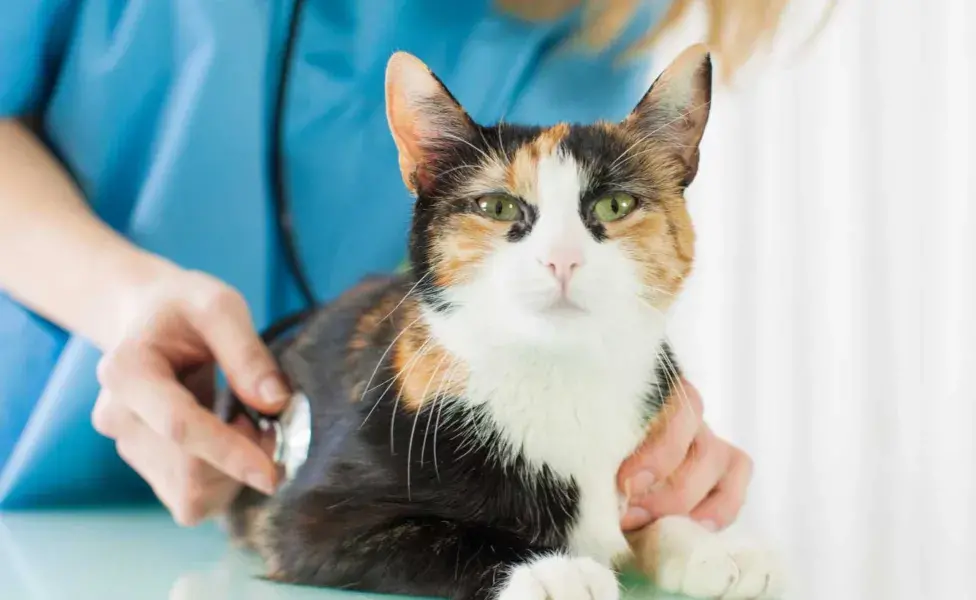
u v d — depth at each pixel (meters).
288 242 1.65
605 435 1.05
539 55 1.73
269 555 0.99
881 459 2.31
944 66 2.27
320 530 0.94
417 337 1.05
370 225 1.72
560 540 1.01
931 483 2.28
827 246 2.33
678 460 1.14
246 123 1.63
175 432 1.04
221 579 1.02
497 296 1.00
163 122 1.61
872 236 2.32
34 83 1.57
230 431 1.07
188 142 1.60
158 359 1.11
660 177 1.08
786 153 2.29
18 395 1.58
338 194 1.70
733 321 2.34
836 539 2.08
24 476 1.51
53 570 1.08
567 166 1.04
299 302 1.72
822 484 2.30
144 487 1.59
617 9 1.71
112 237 1.36
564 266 0.99
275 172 1.65
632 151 1.06
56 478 1.52
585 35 1.73
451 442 0.98
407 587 0.89
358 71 1.69
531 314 0.99
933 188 2.30
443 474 0.97
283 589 0.93
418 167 1.05
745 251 2.33
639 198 1.05
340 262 1.72
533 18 1.73
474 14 1.72
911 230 2.31
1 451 1.60
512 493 0.99
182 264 1.62
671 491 1.20
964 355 2.29
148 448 1.18
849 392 2.34
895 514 2.22
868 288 2.32
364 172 1.71
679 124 1.08
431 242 1.04
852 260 2.33
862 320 2.33
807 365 2.34
